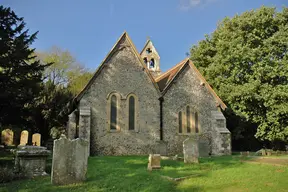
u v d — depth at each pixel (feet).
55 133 114.62
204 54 111.86
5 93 54.44
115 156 65.62
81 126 66.59
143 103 74.33
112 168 43.73
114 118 71.82
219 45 97.81
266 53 86.94
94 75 71.97
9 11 62.64
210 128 78.02
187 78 79.66
